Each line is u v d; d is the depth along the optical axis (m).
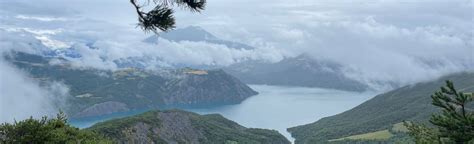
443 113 26.44
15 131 25.64
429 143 26.31
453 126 25.72
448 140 26.72
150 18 11.34
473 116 25.31
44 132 25.53
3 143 24.80
